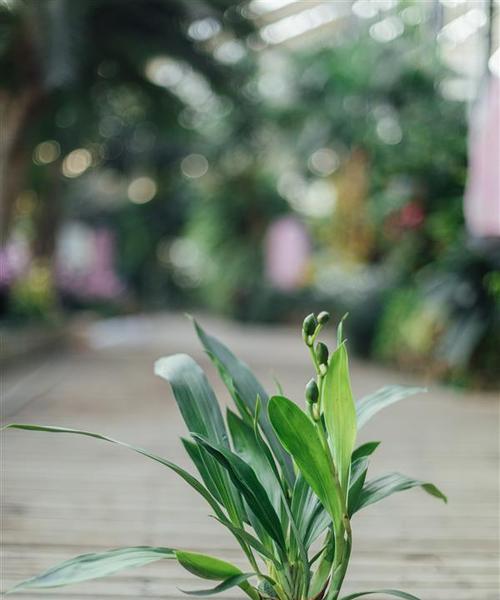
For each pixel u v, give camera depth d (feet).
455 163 22.85
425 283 22.79
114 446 12.17
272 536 4.29
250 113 35.35
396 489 4.49
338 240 34.53
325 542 4.66
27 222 35.91
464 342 18.71
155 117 30.30
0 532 7.62
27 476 10.16
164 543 7.42
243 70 26.86
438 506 9.02
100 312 46.29
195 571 3.95
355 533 7.91
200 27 24.75
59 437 12.85
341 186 33.40
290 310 48.32
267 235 52.70
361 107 30.14
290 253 48.55
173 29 24.56
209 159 49.67
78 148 33.17
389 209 25.12
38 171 33.30
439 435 13.79
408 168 23.53
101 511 8.51
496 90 17.08
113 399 17.71
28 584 3.56
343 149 33.55
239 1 23.67
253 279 52.42
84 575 3.65
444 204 22.65
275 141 45.16
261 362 27.40
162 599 5.79
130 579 6.21
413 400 18.20
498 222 17.11
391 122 27.71
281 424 3.90
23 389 18.80
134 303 60.18
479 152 17.70
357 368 25.25
